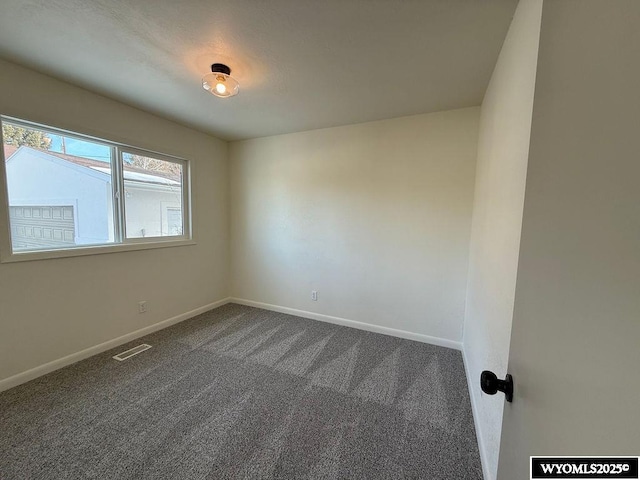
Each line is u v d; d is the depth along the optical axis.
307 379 2.09
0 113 1.78
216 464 1.35
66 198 2.23
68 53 1.71
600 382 0.35
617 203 0.33
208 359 2.36
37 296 2.02
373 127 2.89
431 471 1.34
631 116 0.31
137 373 2.12
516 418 0.61
